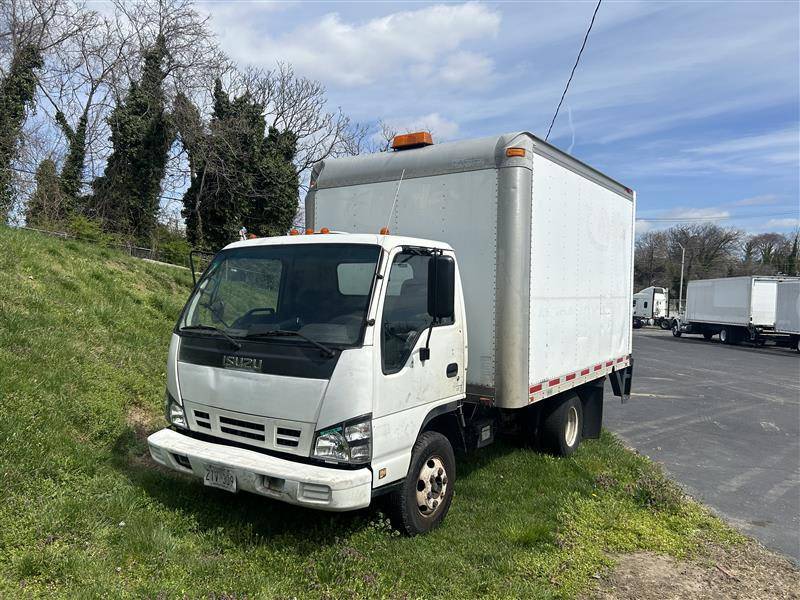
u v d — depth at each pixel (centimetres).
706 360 2145
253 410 391
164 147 2661
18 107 2261
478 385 518
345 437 368
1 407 466
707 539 497
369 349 380
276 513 439
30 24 2312
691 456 794
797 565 462
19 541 351
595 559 435
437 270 427
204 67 2689
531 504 520
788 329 2695
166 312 980
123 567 347
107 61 2625
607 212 756
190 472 402
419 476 437
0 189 2000
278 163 3238
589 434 763
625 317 855
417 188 557
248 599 331
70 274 917
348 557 380
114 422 537
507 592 370
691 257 7812
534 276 540
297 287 421
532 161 528
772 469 743
